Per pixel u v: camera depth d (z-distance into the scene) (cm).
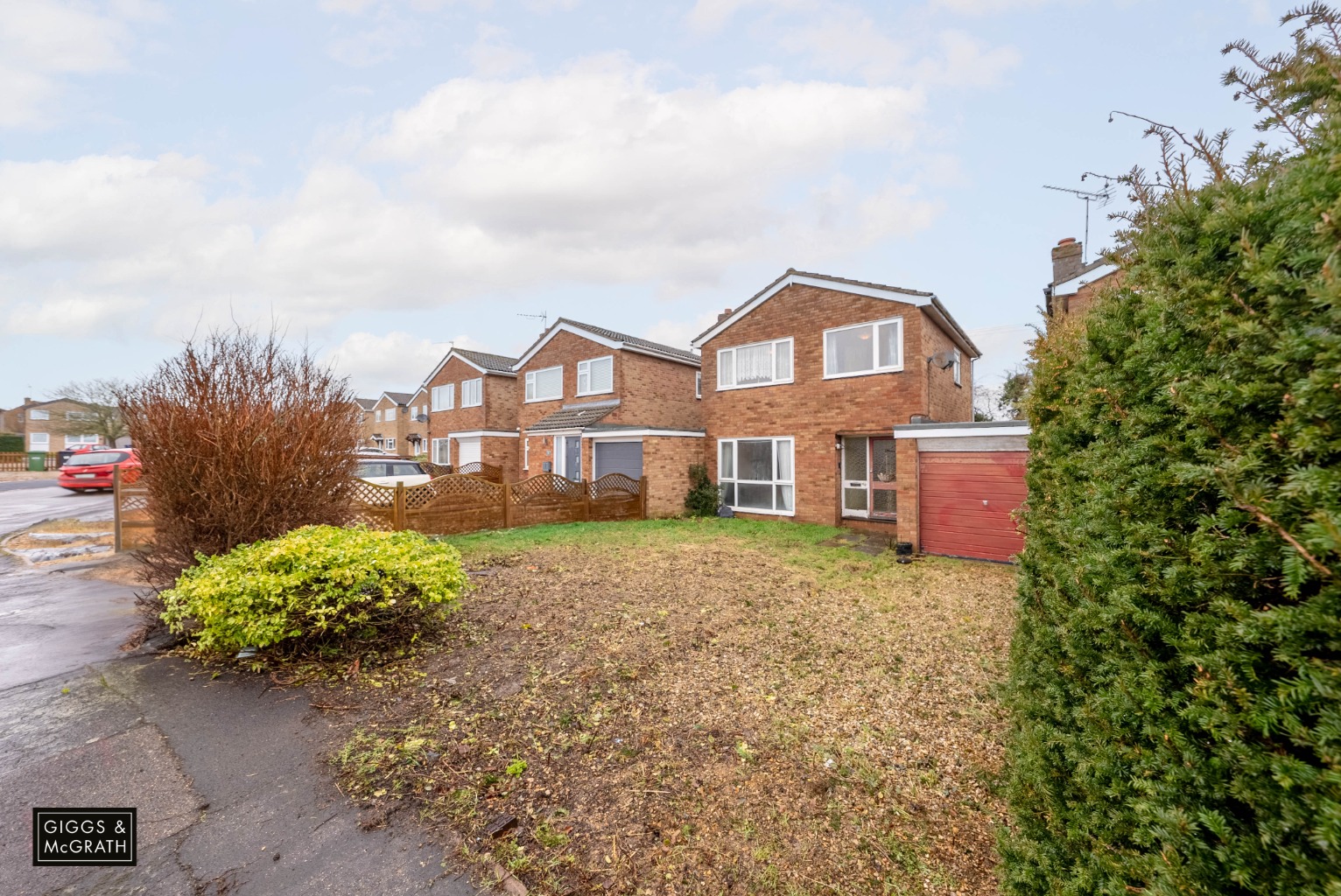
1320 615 103
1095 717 160
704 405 1509
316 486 599
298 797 273
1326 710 105
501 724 346
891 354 1191
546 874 229
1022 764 198
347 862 231
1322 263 116
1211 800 128
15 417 5178
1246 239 124
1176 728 136
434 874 226
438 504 1069
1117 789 152
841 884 226
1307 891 106
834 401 1261
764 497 1383
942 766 306
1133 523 150
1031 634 237
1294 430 111
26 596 616
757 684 409
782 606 607
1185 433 141
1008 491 871
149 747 314
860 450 1282
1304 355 109
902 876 229
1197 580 129
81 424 3684
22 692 378
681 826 258
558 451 1764
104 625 515
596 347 1788
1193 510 141
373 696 381
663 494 1423
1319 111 149
